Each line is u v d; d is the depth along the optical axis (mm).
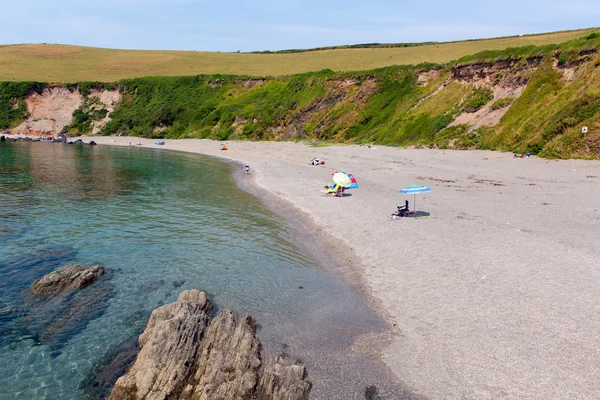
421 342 12414
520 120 46281
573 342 11477
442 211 25125
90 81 108562
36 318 14875
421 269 17141
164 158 62375
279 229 24859
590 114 38219
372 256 19234
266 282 17625
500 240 19406
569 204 24766
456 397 10141
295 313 14938
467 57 61812
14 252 20891
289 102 85500
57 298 16250
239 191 36312
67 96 104438
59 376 11883
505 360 11086
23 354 12836
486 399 9922
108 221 26500
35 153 65312
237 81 105188
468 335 12344
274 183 38688
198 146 79062
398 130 62094
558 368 10570
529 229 20672
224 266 19391
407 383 10852
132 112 103688
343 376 11328
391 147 58094
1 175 42906
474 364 11117
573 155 37000
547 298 13773
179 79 109688
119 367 12227
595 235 19281
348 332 13484
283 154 61438
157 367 11461
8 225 25172
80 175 44438
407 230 22078
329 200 30578
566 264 16219
